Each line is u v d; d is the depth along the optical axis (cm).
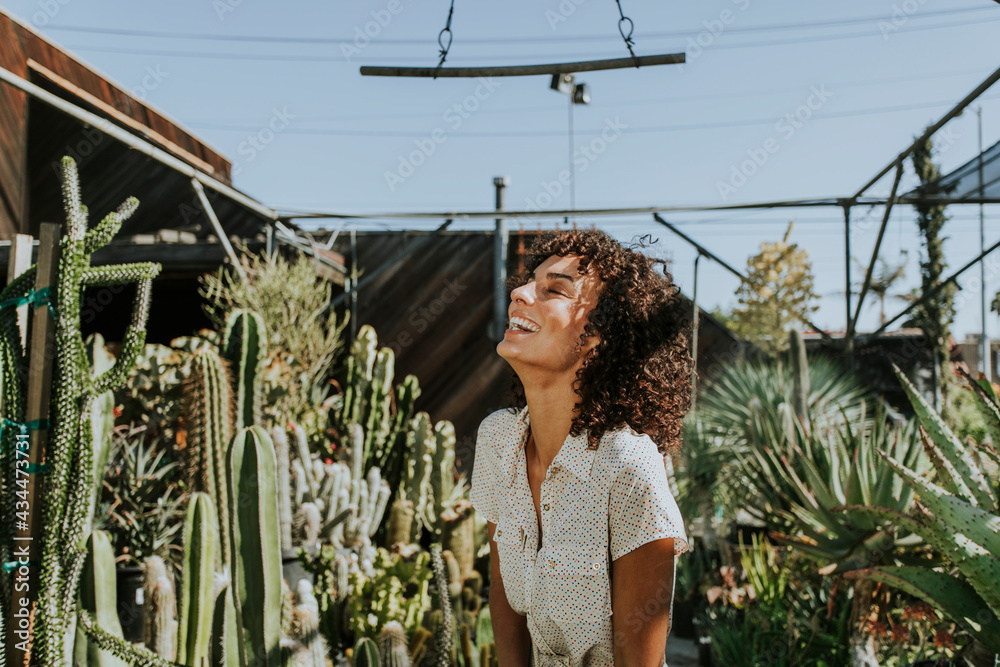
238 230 812
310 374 640
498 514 144
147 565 256
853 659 294
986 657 228
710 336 798
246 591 199
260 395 343
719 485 535
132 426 479
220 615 214
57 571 210
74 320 217
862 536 341
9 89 733
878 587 321
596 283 131
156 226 825
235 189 612
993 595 216
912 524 248
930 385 847
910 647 328
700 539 529
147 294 227
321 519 451
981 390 263
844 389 653
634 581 122
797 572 423
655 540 121
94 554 221
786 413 468
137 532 392
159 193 823
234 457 203
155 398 477
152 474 438
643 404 129
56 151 805
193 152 882
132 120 737
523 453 139
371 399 596
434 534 538
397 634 267
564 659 133
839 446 375
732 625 395
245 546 200
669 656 421
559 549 125
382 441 589
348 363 621
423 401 898
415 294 909
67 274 216
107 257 735
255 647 197
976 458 309
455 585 373
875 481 346
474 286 905
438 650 224
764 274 773
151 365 468
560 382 130
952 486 244
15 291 222
